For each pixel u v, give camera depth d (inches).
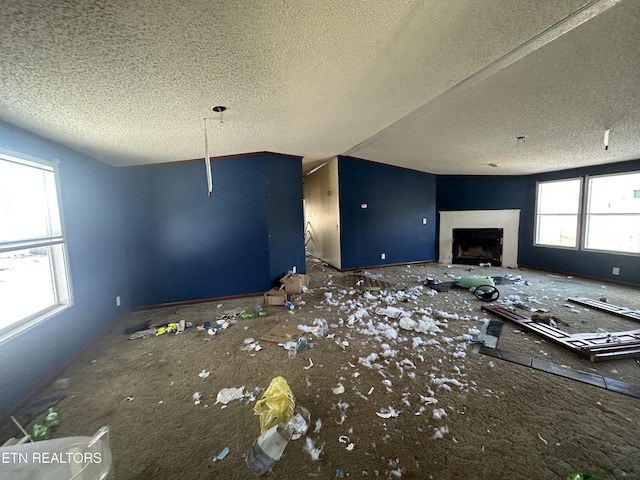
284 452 56.5
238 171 155.2
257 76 66.8
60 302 97.0
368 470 52.5
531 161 190.2
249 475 52.2
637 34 57.6
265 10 44.3
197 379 83.0
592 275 198.4
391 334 107.4
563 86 81.6
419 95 86.5
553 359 89.0
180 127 97.3
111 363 93.8
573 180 210.4
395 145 157.3
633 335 101.0
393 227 239.0
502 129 123.0
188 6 41.7
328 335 109.0
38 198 89.7
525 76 75.7
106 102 72.5
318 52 58.7
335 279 197.6
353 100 88.3
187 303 155.6
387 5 45.5
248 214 157.9
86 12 40.8
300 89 76.5
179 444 59.7
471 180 258.4
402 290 168.9
